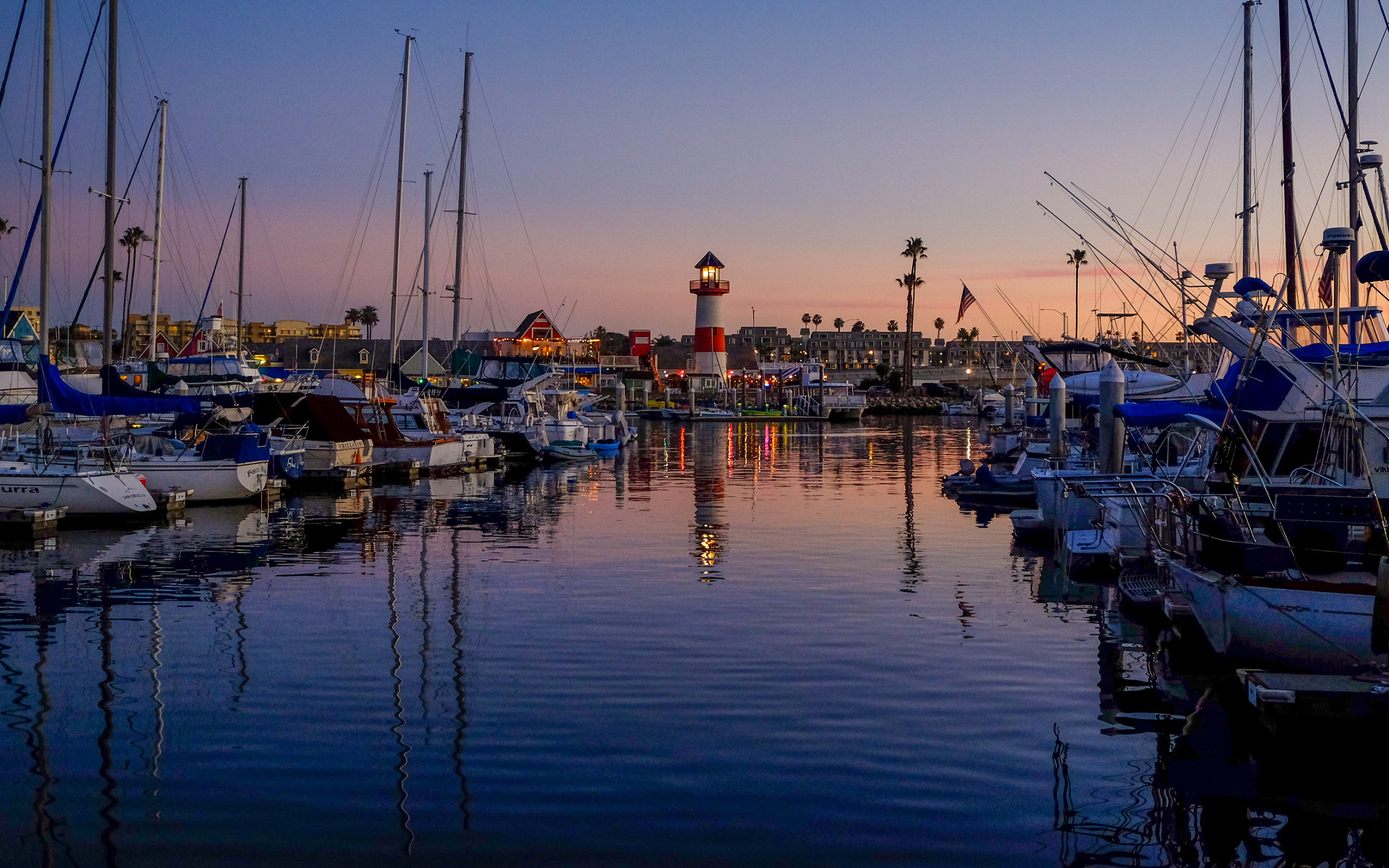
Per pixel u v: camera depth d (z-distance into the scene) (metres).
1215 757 11.08
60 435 33.16
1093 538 21.77
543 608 18.05
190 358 44.94
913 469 50.00
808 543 25.70
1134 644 15.70
